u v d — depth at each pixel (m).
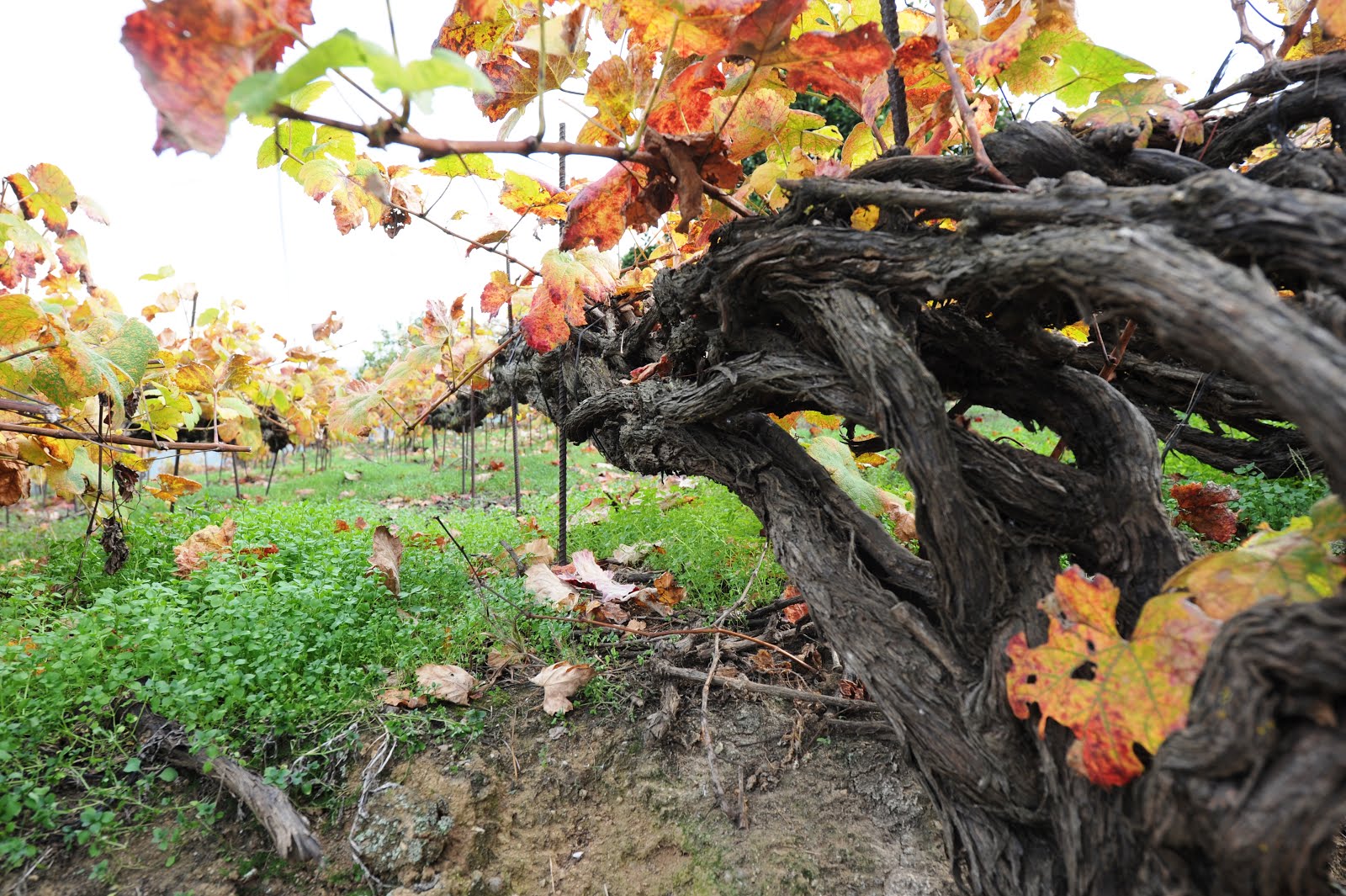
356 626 2.35
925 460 1.08
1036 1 1.26
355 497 6.11
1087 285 0.83
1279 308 0.66
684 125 1.38
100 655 1.99
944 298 1.07
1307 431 0.62
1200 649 0.82
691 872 1.68
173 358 3.37
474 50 1.46
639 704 2.08
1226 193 0.75
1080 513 1.12
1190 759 0.76
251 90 0.73
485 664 2.28
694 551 2.79
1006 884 1.12
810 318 1.33
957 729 1.15
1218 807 0.73
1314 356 0.62
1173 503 2.48
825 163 1.54
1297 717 0.69
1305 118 1.06
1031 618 1.07
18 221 2.37
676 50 1.17
